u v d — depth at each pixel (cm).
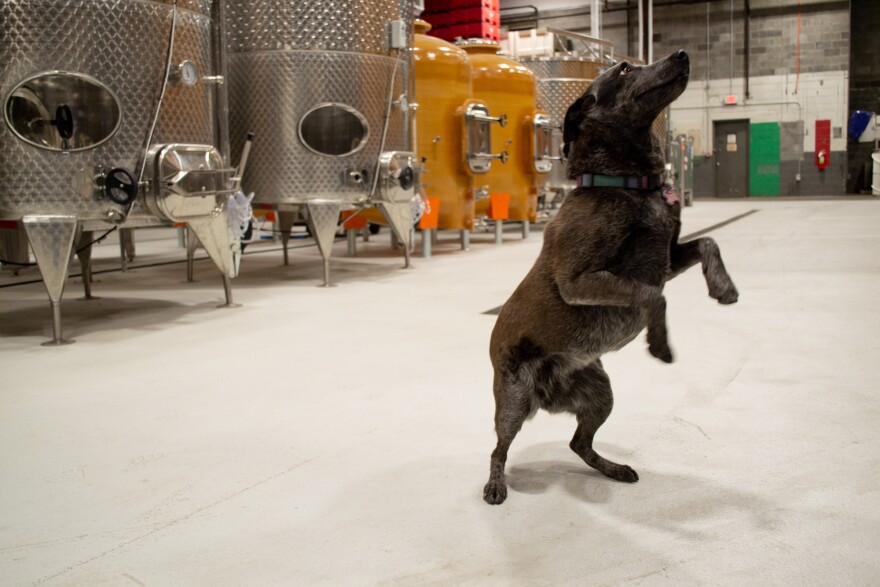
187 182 522
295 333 502
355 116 714
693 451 277
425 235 958
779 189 2450
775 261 789
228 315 573
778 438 287
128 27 501
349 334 495
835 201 2086
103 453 289
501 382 241
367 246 1134
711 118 2477
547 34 1280
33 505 242
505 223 1578
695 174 2522
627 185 227
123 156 507
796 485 243
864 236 1027
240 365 421
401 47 722
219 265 601
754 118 2438
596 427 251
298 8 678
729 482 247
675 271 249
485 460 274
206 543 213
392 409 336
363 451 286
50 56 480
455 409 334
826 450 273
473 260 904
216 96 589
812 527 213
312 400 353
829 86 2355
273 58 684
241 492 250
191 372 409
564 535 212
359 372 400
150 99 515
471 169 965
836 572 188
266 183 701
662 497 237
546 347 235
